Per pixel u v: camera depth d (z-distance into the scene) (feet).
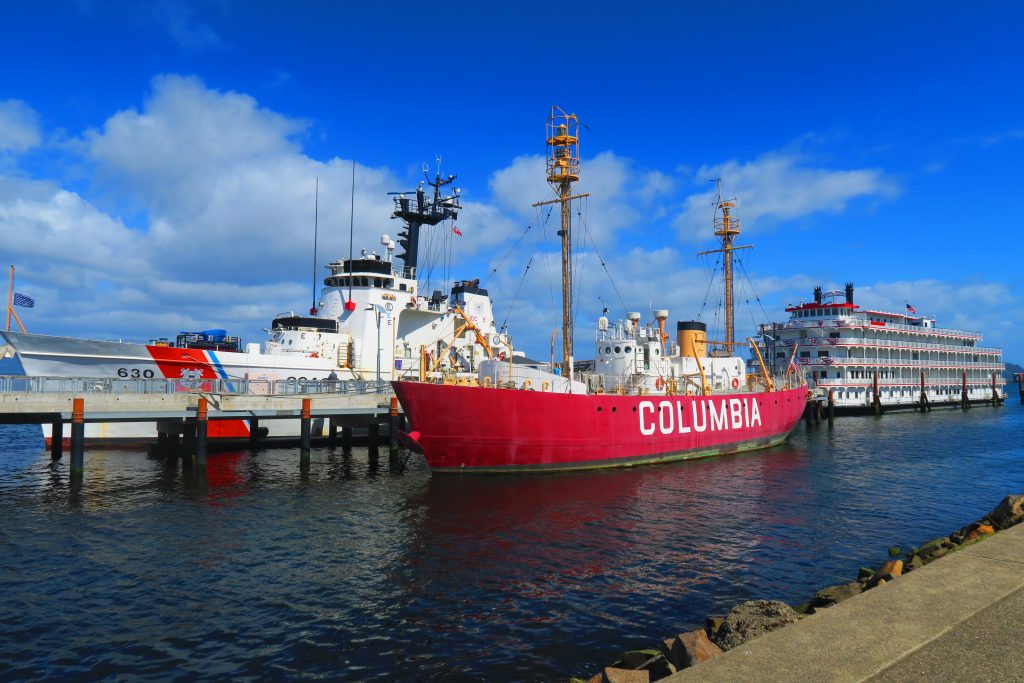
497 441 88.38
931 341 265.54
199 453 91.61
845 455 122.52
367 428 133.08
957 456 122.01
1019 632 19.97
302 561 54.34
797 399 144.05
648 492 82.12
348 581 49.88
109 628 41.42
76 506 72.90
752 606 33.65
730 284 188.14
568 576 51.13
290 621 42.68
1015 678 17.07
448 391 84.94
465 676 35.73
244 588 48.26
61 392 86.02
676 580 50.37
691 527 65.67
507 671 36.27
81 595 46.73
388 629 41.55
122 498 77.10
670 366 131.64
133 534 61.77
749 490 84.84
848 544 60.34
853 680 17.08
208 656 37.83
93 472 94.32
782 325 240.53
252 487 83.97
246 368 111.55
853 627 20.49
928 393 258.78
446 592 47.75
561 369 115.96
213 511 70.85
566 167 116.88
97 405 88.12
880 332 240.73
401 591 47.91
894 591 23.57
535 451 91.04
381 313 128.67
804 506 75.87
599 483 87.15
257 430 119.14
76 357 97.81
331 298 133.49
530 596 47.03
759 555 56.59
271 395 100.83
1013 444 141.49
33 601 45.52
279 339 123.34
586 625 42.16
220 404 96.89
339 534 62.23
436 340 138.72
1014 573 25.30
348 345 126.31
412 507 72.90
